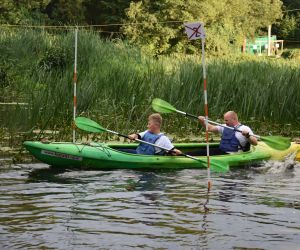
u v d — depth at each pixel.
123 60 25.28
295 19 71.56
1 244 6.45
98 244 6.52
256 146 12.83
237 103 17.69
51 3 49.06
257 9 58.94
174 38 47.50
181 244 6.57
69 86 16.55
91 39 26.41
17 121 14.67
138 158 11.52
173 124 16.16
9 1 42.81
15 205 8.16
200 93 17.28
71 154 11.23
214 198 8.80
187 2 46.78
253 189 9.59
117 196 8.83
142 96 17.31
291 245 6.60
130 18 46.38
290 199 8.84
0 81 21.22
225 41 49.75
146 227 7.17
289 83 17.97
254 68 19.91
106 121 15.40
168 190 9.37
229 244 6.60
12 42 26.08
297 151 12.84
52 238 6.68
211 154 12.86
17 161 11.67
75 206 8.15
